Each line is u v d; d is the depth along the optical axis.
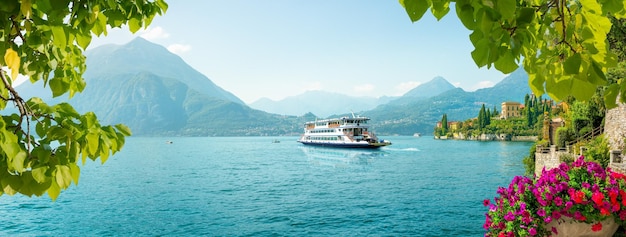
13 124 2.37
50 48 3.23
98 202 37.75
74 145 2.46
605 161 24.94
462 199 34.75
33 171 2.22
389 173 59.66
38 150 2.30
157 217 30.42
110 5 2.86
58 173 2.34
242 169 71.44
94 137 2.54
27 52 3.10
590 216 6.36
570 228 6.57
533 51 2.35
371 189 43.03
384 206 32.25
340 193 40.72
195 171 69.25
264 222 27.67
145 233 25.47
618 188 6.44
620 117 27.05
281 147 174.00
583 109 38.50
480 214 27.89
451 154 101.19
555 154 31.16
